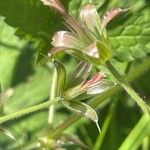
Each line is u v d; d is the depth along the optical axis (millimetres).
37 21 177
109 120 204
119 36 183
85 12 135
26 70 214
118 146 209
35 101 212
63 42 132
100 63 136
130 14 182
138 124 185
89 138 210
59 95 144
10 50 212
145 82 215
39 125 208
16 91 212
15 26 175
